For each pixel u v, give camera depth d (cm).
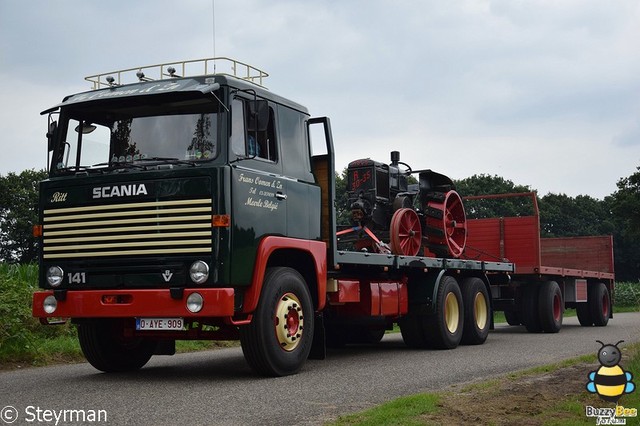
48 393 746
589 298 2012
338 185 2583
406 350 1248
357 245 1275
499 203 6575
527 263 1723
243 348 852
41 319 862
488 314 1412
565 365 929
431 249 1388
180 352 1223
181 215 805
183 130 842
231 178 811
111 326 933
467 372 911
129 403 680
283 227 898
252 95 877
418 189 1416
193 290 788
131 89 870
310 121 1011
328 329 1299
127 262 819
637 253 7750
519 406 636
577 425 551
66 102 882
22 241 5150
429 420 575
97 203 835
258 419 604
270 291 859
